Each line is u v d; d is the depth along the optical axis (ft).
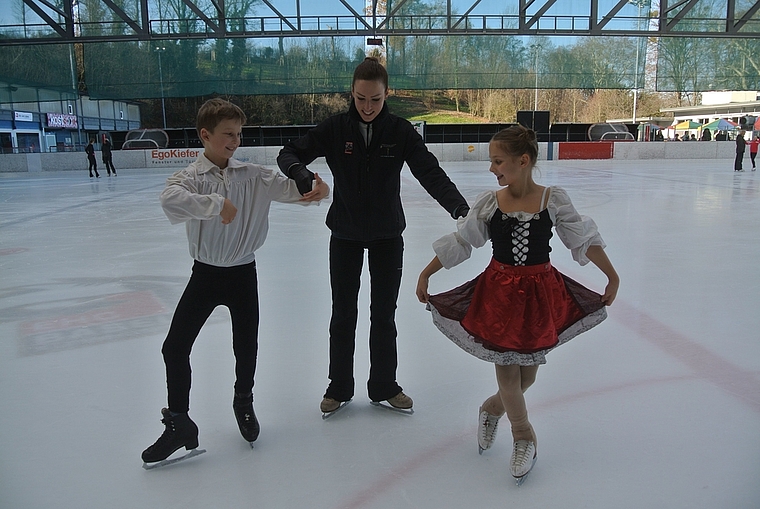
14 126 107.45
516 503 6.17
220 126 6.75
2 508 6.18
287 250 20.26
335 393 8.25
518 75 81.35
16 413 8.43
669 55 81.61
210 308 7.21
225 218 6.38
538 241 6.51
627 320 12.16
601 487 6.44
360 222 7.92
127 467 7.00
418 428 7.88
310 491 6.44
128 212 32.07
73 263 18.53
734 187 42.19
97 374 9.80
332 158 7.89
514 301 6.46
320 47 79.71
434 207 32.42
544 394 8.79
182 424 6.98
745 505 6.07
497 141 6.44
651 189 41.22
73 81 79.00
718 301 13.47
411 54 79.82
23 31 71.82
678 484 6.47
